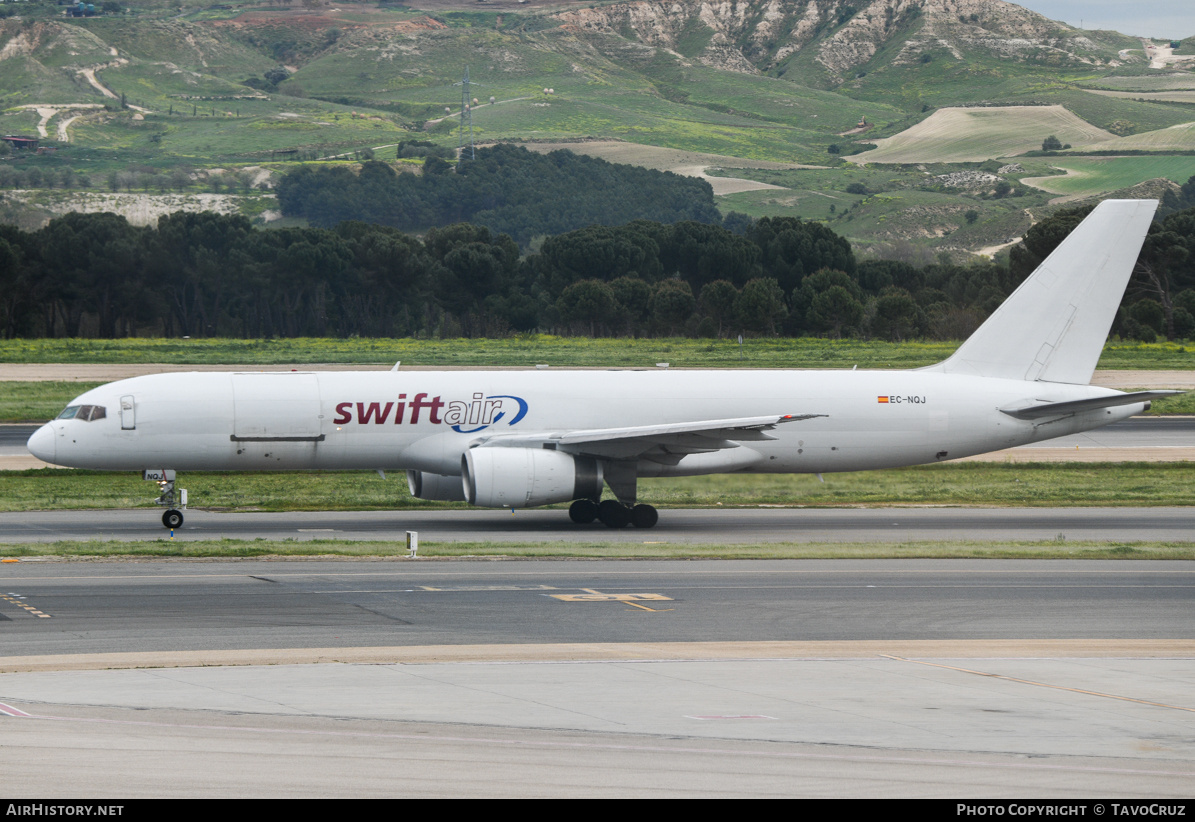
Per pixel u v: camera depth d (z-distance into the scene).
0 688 68.81
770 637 87.06
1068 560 126.88
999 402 171.50
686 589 106.75
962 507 179.25
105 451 149.50
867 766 54.84
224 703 65.69
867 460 170.00
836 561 125.12
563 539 143.00
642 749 57.34
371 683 71.25
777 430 166.12
